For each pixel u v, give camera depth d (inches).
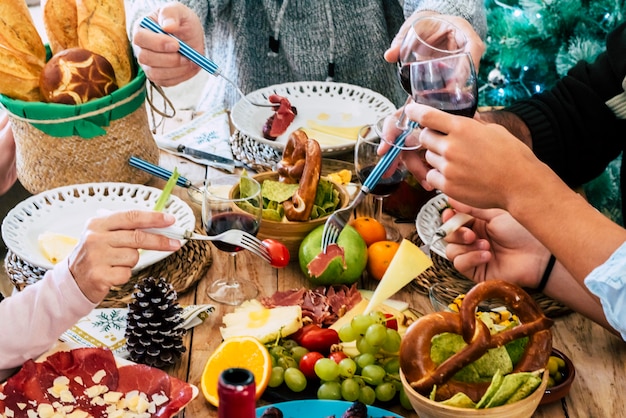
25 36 64.7
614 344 48.8
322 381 44.1
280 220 55.5
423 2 74.5
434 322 40.2
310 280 54.2
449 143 44.4
